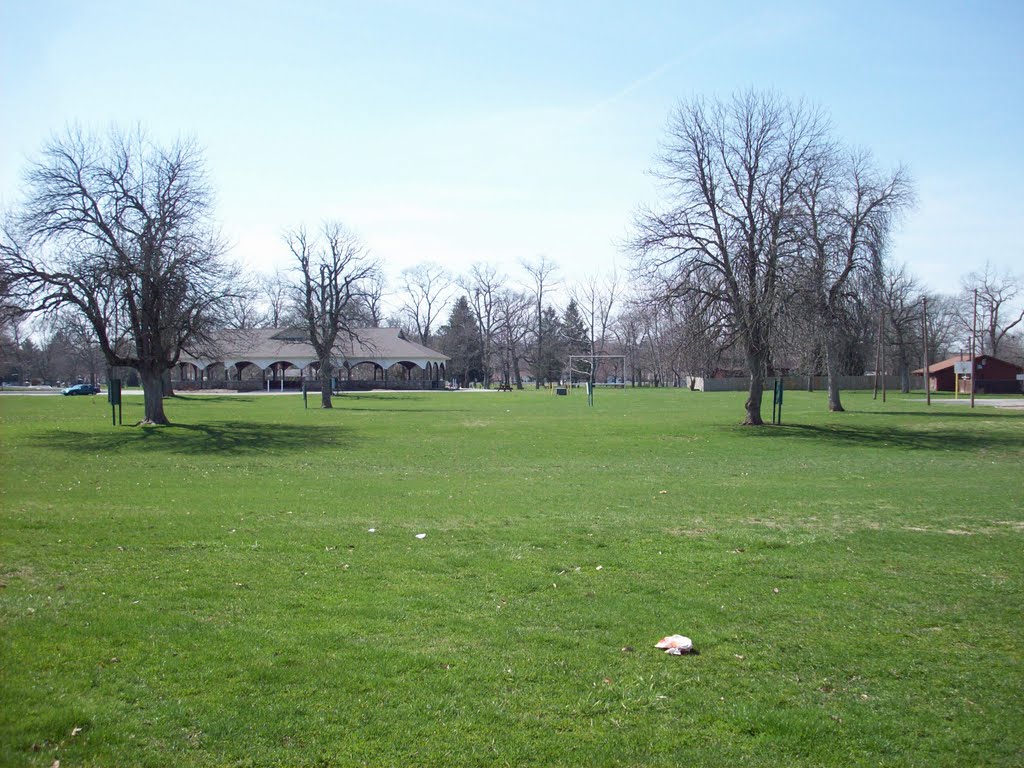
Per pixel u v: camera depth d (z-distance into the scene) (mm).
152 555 10562
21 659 6609
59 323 35531
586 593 8938
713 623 7902
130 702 5891
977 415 46000
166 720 5613
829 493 17328
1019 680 6512
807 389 96938
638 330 121750
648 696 6168
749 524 13352
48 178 32719
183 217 35469
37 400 63375
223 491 17250
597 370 134375
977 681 6492
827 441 30906
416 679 6406
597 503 15742
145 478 19641
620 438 31922
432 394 83125
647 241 34562
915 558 10773
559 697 6129
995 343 97938
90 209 33719
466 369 119000
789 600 8719
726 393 87562
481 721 5727
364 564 10211
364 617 7949
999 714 5891
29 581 9055
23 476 19859
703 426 37312
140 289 34938
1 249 31250
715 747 5414
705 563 10422
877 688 6359
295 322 97688
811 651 7152
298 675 6422
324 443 29531
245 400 67000
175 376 103438
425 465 23094
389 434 33469
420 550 11078
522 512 14523
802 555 10930
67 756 5105
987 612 8297
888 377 103000
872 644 7340
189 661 6664
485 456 25594
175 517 13594
